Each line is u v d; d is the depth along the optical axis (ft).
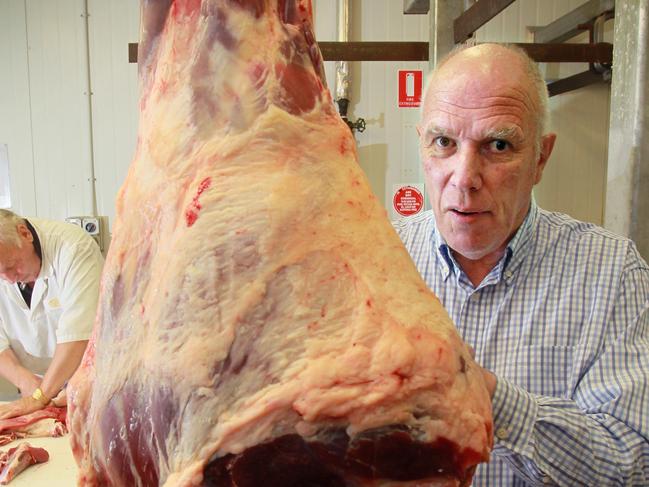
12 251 8.41
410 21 10.98
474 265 4.79
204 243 2.26
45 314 9.17
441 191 4.35
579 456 3.64
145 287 2.49
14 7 11.31
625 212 4.74
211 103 2.46
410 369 2.04
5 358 9.11
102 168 11.64
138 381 2.37
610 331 4.35
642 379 3.98
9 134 11.66
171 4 2.72
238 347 2.14
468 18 6.57
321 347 2.08
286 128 2.39
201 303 2.20
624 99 4.69
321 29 11.02
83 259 8.89
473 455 2.12
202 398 2.12
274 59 2.47
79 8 11.24
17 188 11.78
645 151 4.59
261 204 2.27
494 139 4.06
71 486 6.04
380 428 2.02
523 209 4.56
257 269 2.21
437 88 4.24
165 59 2.66
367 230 2.33
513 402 3.34
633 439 3.79
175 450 2.15
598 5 8.73
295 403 2.01
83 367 2.91
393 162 11.33
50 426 7.47
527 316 4.56
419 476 2.08
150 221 2.54
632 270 4.47
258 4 2.51
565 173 11.19
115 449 2.48
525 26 10.91
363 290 2.18
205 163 2.39
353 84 11.12
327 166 2.40
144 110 2.80
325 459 2.03
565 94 10.98
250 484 2.06
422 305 2.23
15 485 6.05
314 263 2.21
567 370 4.43
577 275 4.53
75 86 11.43
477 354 4.66
